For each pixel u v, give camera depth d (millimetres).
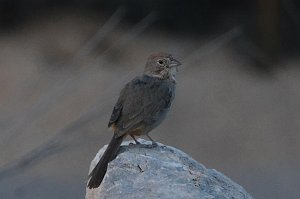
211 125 20438
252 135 20141
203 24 23234
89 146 17547
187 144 19750
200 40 23078
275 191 17000
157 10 23094
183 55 22594
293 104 21266
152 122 9539
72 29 23688
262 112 20969
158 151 9000
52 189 16391
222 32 23000
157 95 9617
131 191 8422
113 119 9422
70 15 24188
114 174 8602
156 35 23172
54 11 24297
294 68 21938
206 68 22375
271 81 21875
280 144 19797
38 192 16359
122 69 21391
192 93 21562
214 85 21844
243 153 19438
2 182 16000
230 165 18812
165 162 8742
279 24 21734
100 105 9195
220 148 19625
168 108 9773
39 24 24000
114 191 8453
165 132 20031
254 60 22250
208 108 21031
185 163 8867
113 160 8758
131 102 9477
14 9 24156
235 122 20609
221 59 22531
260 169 18469
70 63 11484
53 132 18609
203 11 23109
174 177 8555
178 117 20578
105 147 9383
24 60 22312
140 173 8586
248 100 21422
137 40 22734
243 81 21969
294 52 21906
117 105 9516
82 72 11820
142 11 23125
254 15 21938
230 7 22672
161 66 9914
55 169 17062
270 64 21922
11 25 24000
